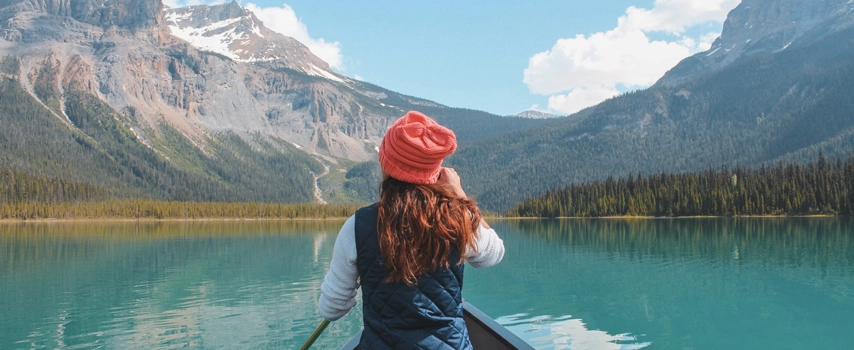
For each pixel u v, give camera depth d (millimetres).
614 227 82062
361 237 2688
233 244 58188
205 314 21906
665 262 36250
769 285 27234
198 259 41875
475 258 2875
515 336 4098
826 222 80938
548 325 19969
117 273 33781
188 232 85062
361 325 19641
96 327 20047
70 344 17953
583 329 19422
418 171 2645
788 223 80562
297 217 173750
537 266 35250
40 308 23188
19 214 136500
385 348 2668
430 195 2652
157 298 25312
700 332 19016
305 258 42750
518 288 26984
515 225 98688
